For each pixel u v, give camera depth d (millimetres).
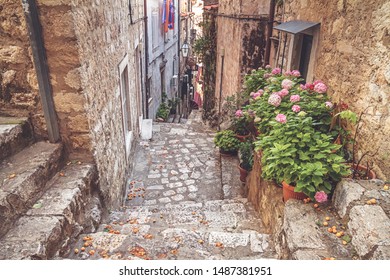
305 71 4312
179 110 16234
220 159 5793
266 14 6262
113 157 3734
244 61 6617
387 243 1620
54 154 2584
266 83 4402
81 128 2711
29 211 2092
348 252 1771
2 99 2646
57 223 1988
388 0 2172
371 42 2393
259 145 2650
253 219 3252
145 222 3199
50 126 2635
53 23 2369
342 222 2037
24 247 1750
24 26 2412
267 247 2387
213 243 2422
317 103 2842
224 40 8211
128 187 4898
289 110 3010
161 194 4770
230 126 5910
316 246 1844
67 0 2311
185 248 2324
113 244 2277
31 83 2592
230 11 7309
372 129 2361
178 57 16984
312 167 2123
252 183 3891
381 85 2252
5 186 2049
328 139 2365
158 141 7051
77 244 2227
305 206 2238
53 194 2303
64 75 2533
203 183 5117
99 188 2959
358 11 2615
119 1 4438
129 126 5699
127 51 5223
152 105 10211
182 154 6297
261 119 3357
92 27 2910
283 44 5023
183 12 18516
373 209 1877
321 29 3480
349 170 2225
